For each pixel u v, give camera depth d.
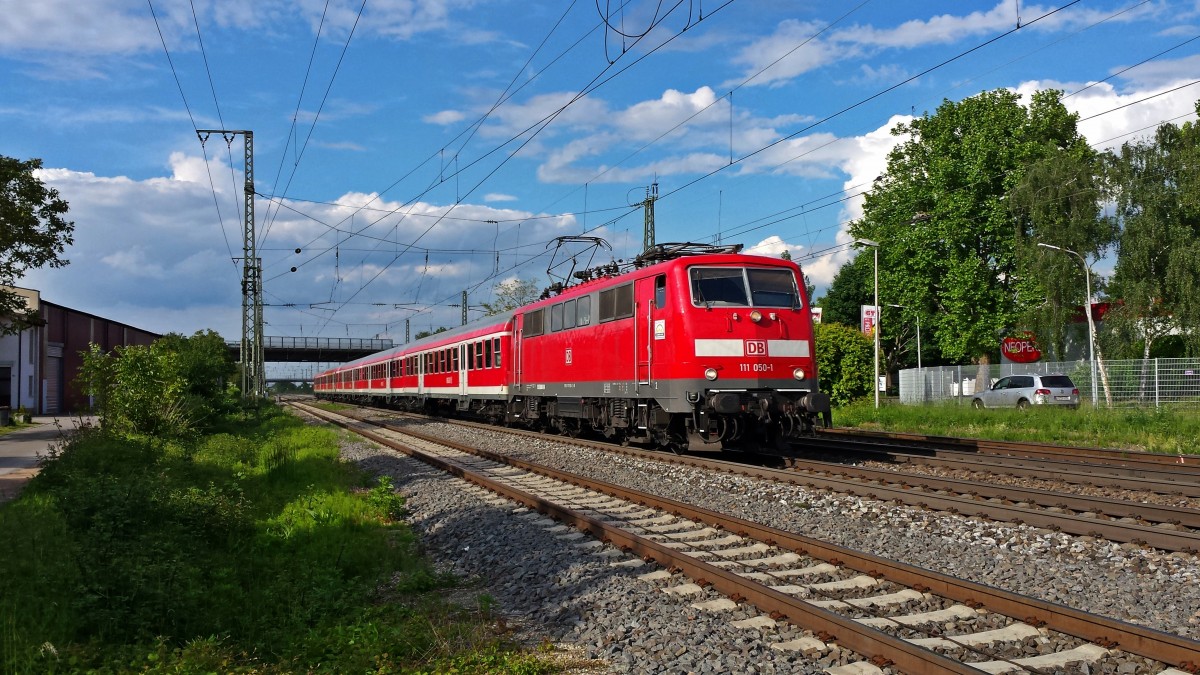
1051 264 37.50
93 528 8.65
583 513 10.80
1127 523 9.09
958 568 7.84
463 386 31.77
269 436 26.11
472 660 5.72
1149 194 36.28
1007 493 11.34
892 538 9.11
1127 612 6.39
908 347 63.16
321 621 6.73
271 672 5.64
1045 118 41.28
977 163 40.03
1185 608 6.45
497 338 27.30
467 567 8.91
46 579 6.89
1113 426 21.89
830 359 31.12
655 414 17.03
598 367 18.78
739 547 8.82
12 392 42.53
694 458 15.98
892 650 5.29
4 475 15.02
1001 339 43.06
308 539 9.88
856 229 49.00
